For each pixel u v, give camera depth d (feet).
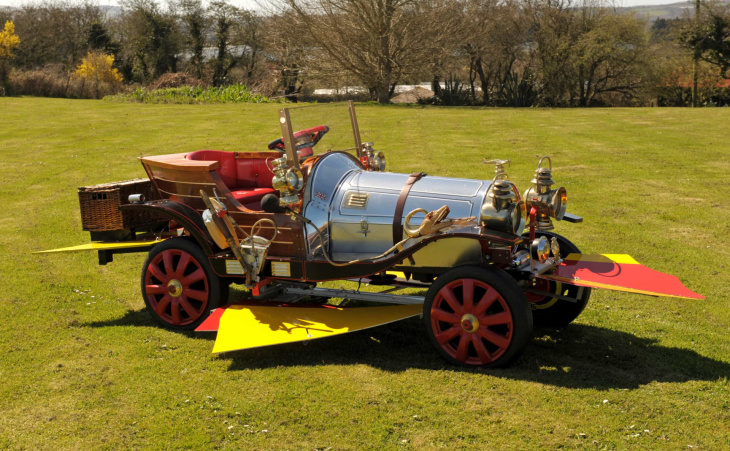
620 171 38.42
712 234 26.20
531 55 138.00
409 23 103.60
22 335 17.33
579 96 139.64
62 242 26.99
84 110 75.31
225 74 179.73
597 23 132.67
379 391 13.83
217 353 16.07
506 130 55.62
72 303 19.88
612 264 16.49
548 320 17.29
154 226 20.21
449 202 15.51
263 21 114.52
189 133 55.93
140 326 17.97
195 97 98.53
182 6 177.17
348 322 15.88
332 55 104.88
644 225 27.55
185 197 17.39
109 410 13.41
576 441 11.85
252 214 16.55
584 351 15.74
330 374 14.69
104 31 182.39
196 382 14.52
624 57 130.82
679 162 40.88
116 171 41.65
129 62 182.09
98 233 19.24
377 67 105.70
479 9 122.01
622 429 12.19
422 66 107.55
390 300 17.17
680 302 19.16
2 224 29.91
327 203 16.37
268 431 12.50
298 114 16.53
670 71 133.18
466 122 61.26
